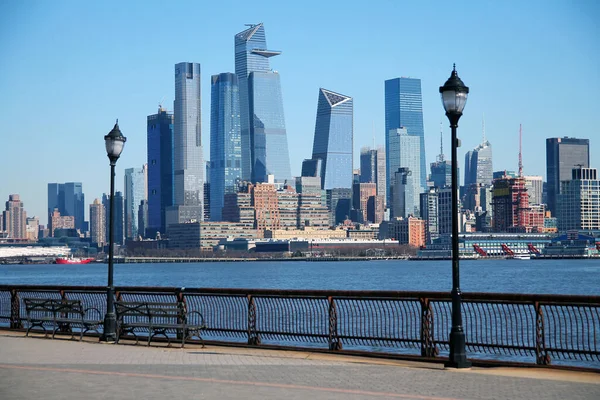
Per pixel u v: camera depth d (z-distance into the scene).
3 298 46.81
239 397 22.48
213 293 36.00
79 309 40.03
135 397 22.50
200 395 22.80
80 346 35.31
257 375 26.59
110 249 37.94
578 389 24.09
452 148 29.58
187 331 36.94
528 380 25.81
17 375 26.47
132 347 35.00
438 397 22.61
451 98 29.47
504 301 29.78
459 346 29.14
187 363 29.56
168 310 36.09
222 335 43.62
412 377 26.31
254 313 35.28
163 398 22.33
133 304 36.94
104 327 37.66
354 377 26.23
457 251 29.52
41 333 41.75
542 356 29.47
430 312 31.19
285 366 28.84
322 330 44.31
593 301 27.92
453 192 29.69
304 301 45.78
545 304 29.00
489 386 24.56
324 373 27.11
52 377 26.03
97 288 39.75
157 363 29.55
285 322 45.06
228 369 27.97
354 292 32.78
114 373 26.88
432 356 31.11
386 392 23.38
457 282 29.55
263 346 34.41
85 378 25.81
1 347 34.84
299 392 23.33
